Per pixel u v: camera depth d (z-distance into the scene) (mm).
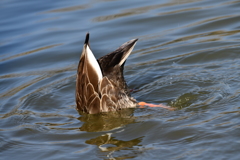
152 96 12164
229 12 17750
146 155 8883
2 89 13703
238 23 16641
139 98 12148
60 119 11297
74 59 15492
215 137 9203
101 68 11375
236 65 13203
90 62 11008
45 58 15719
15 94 13141
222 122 9812
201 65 13695
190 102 11352
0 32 17953
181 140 9312
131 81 13375
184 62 14133
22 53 16203
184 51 14922
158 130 9922
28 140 10195
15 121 11344
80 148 9555
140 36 16609
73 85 13352
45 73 14547
